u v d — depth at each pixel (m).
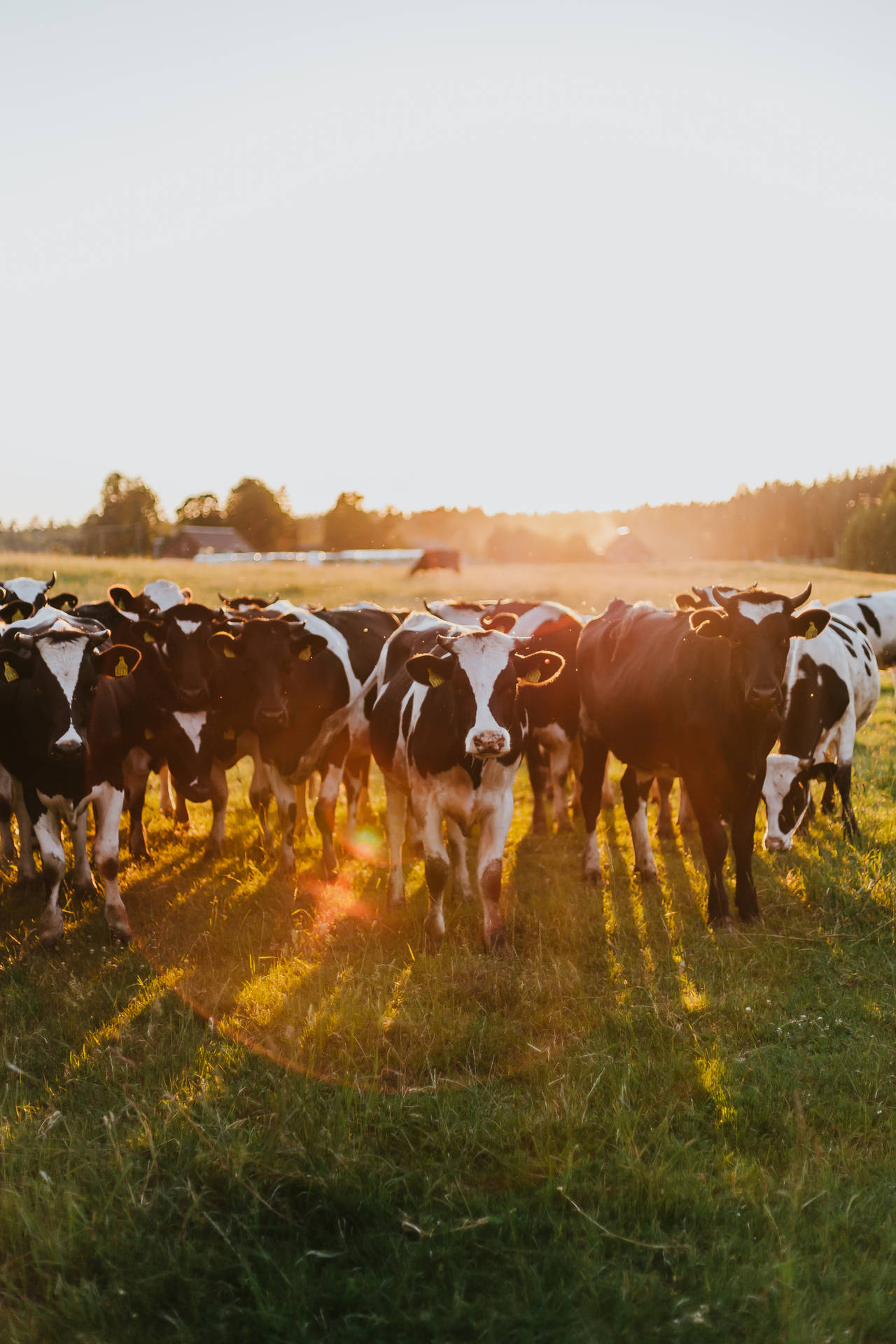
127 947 6.79
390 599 32.38
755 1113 4.67
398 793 7.64
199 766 8.57
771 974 6.18
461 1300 3.52
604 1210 4.00
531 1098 4.82
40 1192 4.00
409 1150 4.41
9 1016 5.77
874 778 11.49
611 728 8.16
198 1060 5.11
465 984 6.06
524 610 11.34
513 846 9.49
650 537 190.50
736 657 6.78
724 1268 3.66
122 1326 3.49
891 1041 5.33
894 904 7.09
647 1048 5.29
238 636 8.78
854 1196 4.02
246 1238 3.86
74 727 6.41
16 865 8.64
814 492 145.12
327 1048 5.28
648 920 7.20
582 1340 3.39
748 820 7.13
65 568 34.25
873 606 13.93
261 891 8.05
